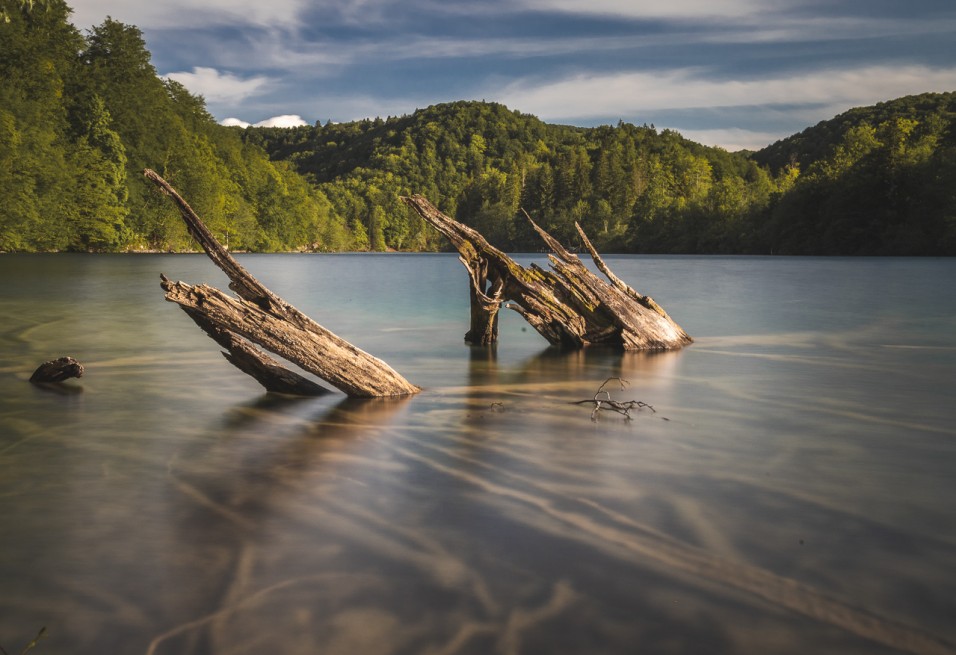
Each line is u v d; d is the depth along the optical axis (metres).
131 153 87.19
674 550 3.71
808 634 2.92
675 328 13.42
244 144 137.12
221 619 3.01
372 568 3.48
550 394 8.42
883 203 86.44
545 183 186.75
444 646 2.81
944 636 2.91
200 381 9.16
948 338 14.44
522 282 12.95
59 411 7.27
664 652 2.79
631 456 5.55
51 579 3.36
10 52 73.00
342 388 8.04
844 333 15.40
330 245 162.00
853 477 5.01
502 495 4.57
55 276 35.91
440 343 13.70
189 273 41.19
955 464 5.36
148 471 5.11
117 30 94.31
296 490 4.67
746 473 5.09
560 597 3.21
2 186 62.88
